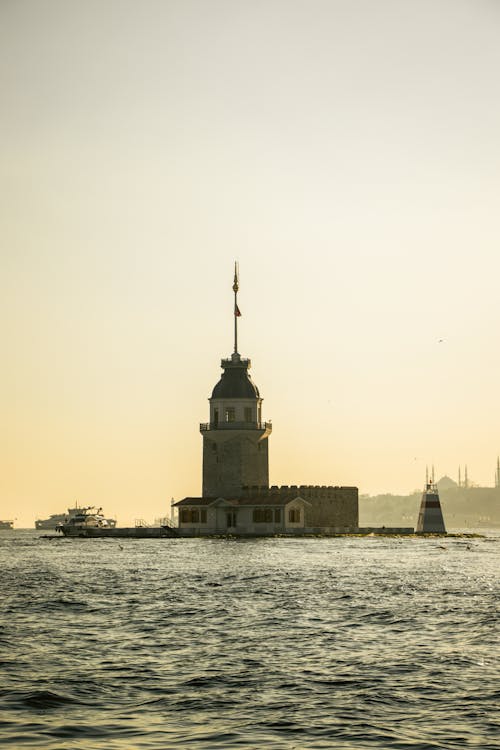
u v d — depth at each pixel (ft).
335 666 289.33
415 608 433.89
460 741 212.43
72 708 238.48
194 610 424.87
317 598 476.13
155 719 229.25
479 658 301.84
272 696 251.19
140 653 310.45
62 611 422.41
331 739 214.07
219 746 208.74
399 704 243.19
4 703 241.96
